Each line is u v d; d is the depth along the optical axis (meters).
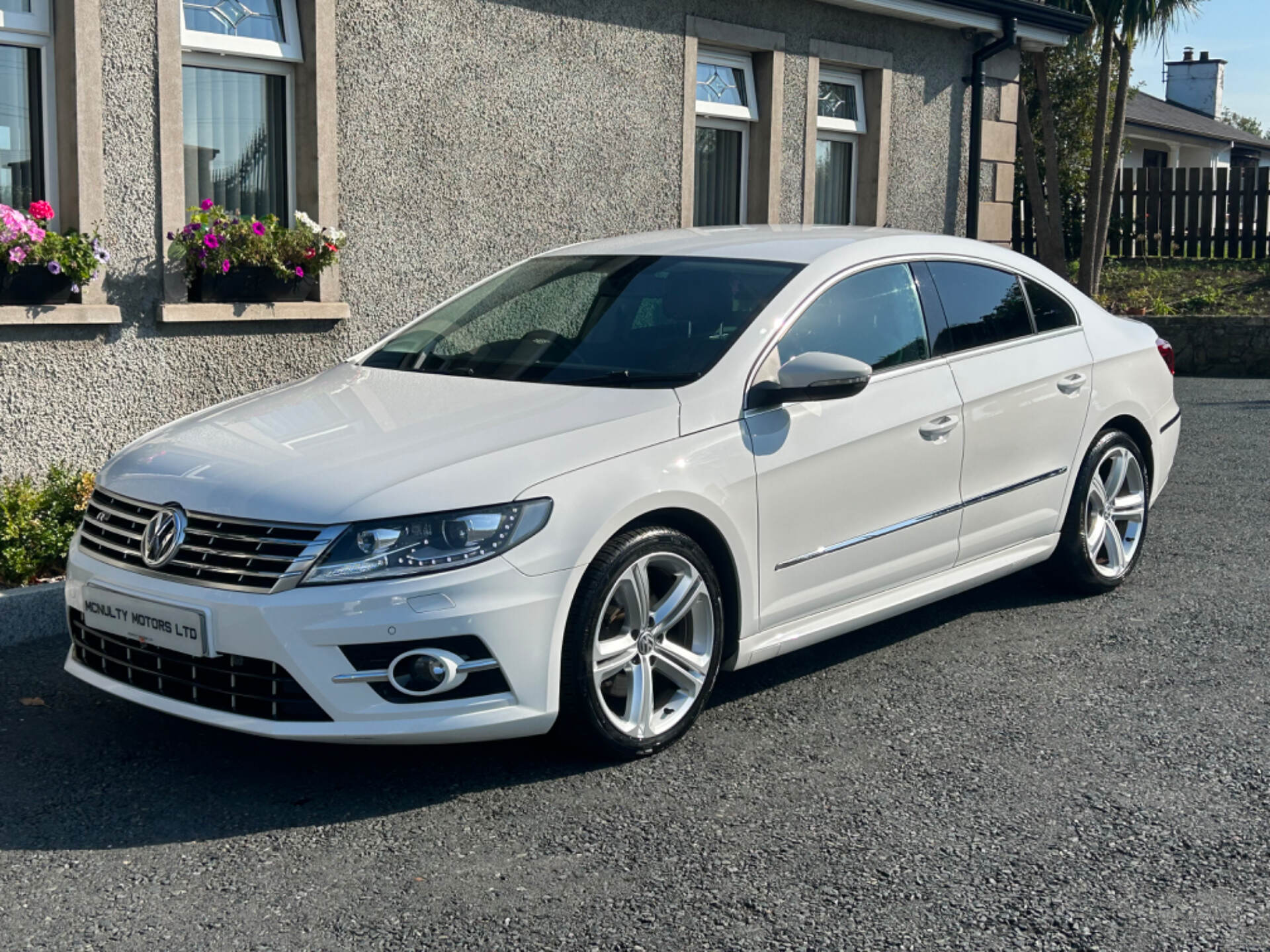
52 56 6.30
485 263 8.19
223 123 7.11
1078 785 3.90
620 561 3.87
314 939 3.00
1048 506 5.54
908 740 4.25
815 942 3.00
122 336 6.52
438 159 7.84
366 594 3.51
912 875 3.33
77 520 5.66
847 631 4.73
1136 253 21.08
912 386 4.86
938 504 4.95
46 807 3.69
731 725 4.37
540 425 4.00
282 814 3.66
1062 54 21.38
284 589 3.53
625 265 5.16
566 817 3.65
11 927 3.04
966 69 11.67
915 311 5.05
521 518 3.68
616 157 8.89
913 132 11.28
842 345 4.72
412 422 4.11
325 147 7.25
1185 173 20.55
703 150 9.88
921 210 11.50
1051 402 5.46
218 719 3.62
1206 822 3.65
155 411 6.70
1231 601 5.88
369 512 3.57
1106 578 5.92
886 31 10.84
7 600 5.12
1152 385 6.11
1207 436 10.46
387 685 3.60
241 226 6.83
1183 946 2.99
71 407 6.36
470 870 3.34
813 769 4.01
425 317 5.40
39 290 6.08
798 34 10.09
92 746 4.14
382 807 3.71
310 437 4.05
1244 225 20.25
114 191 6.43
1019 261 5.69
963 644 5.27
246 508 3.66
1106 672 4.94
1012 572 5.48
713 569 4.23
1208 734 4.32
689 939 3.01
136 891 3.22
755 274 4.81
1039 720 4.44
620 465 3.91
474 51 7.93
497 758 4.06
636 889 3.25
